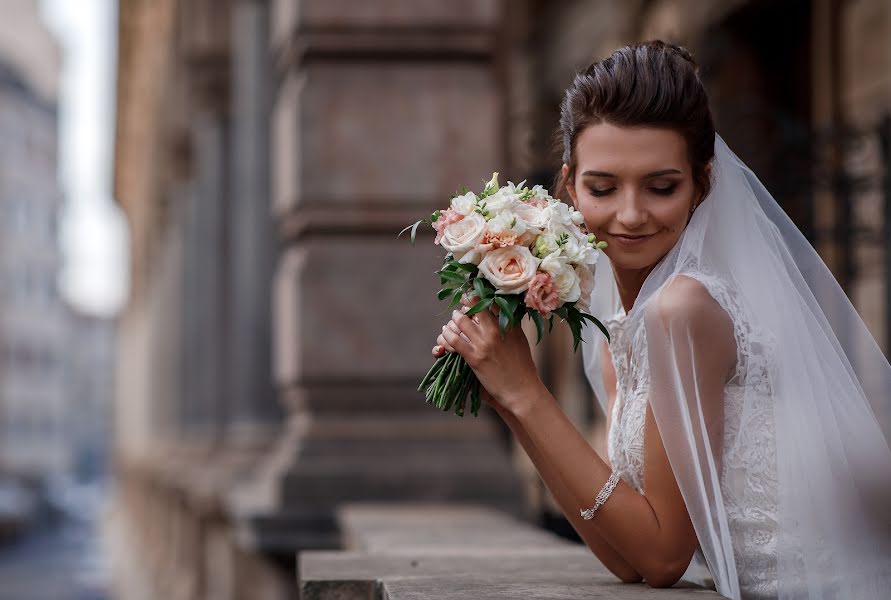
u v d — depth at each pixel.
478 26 7.62
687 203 2.85
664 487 2.82
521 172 8.19
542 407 2.87
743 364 2.83
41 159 86.69
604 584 3.03
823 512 2.82
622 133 2.81
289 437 7.84
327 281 7.56
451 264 2.85
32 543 46.34
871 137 9.59
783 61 13.22
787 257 3.04
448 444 7.54
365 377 7.53
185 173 20.33
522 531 5.29
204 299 16.31
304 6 7.53
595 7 17.08
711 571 2.87
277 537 7.23
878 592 2.85
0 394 81.69
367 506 7.36
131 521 41.34
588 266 2.95
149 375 33.81
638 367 2.93
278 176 8.30
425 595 2.84
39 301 86.44
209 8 15.32
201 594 13.95
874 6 11.70
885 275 9.48
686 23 13.86
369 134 7.60
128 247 51.75
